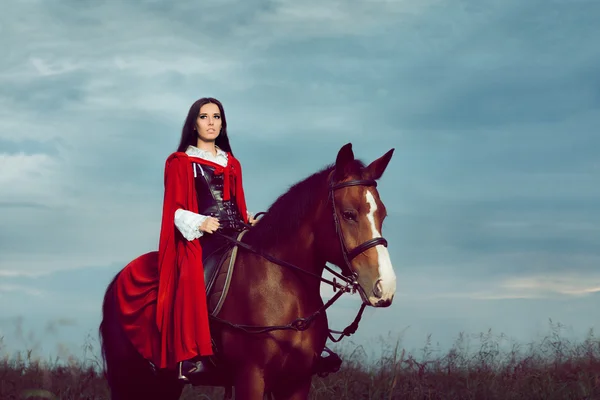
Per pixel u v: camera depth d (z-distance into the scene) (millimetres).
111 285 7480
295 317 6242
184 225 6461
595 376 9414
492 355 10086
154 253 7188
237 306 6336
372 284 5793
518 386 9406
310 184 6363
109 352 7254
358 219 5945
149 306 6809
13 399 9016
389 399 8938
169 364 6516
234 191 6969
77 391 9133
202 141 6969
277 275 6305
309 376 6383
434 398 9219
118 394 7238
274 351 6168
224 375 6574
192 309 6352
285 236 6359
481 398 9062
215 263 6613
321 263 6348
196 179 6793
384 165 6234
